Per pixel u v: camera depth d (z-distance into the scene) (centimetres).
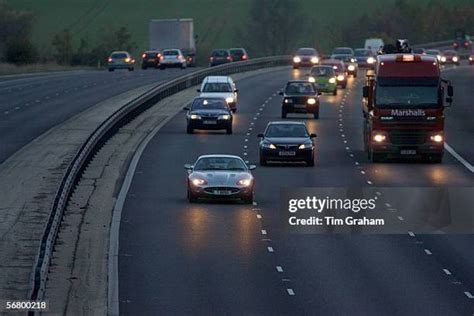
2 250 6775
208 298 5597
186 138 12862
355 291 5738
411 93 10894
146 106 15938
